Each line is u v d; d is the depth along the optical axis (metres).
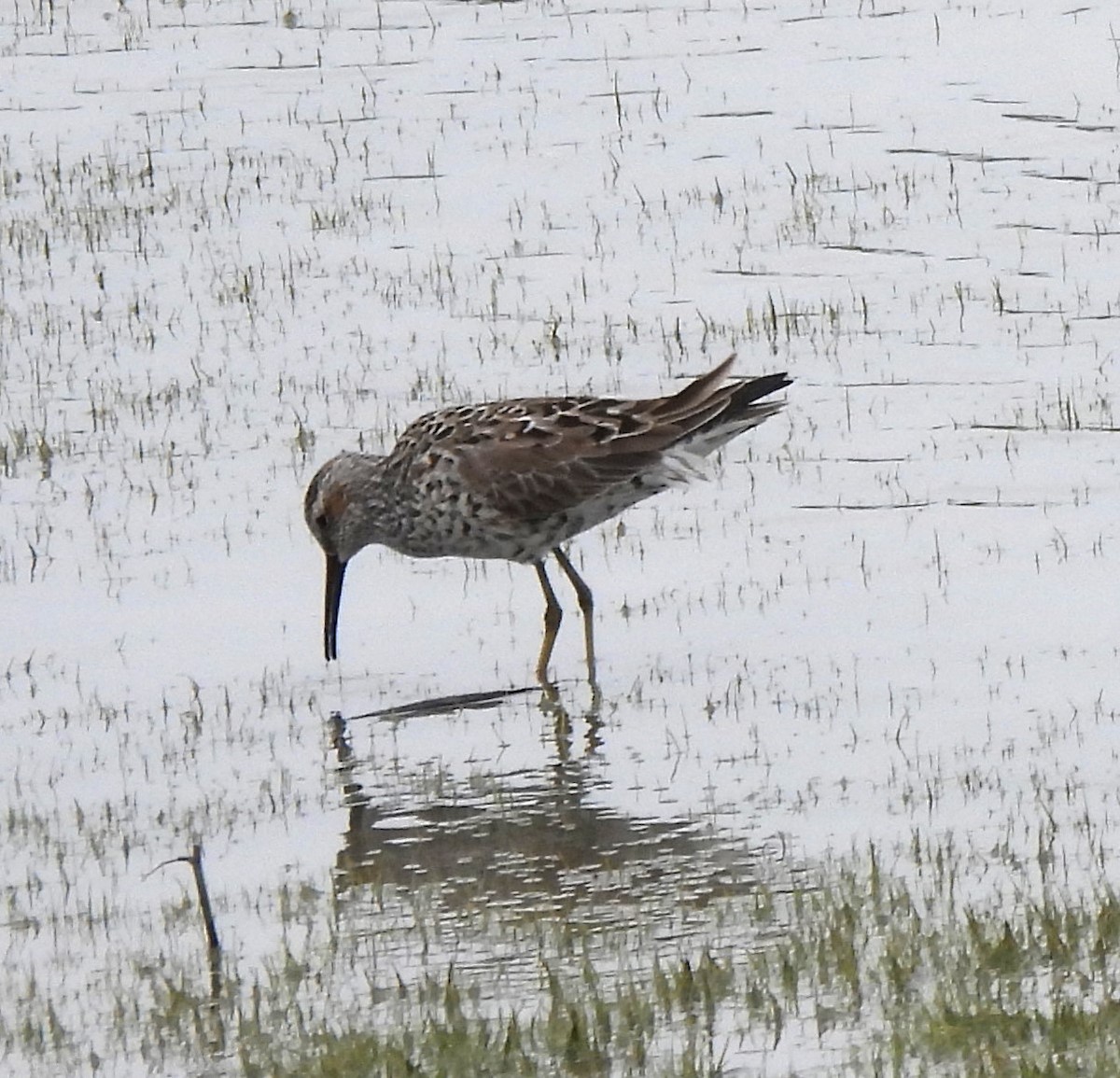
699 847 11.57
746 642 14.62
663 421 15.20
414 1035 9.42
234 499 17.84
